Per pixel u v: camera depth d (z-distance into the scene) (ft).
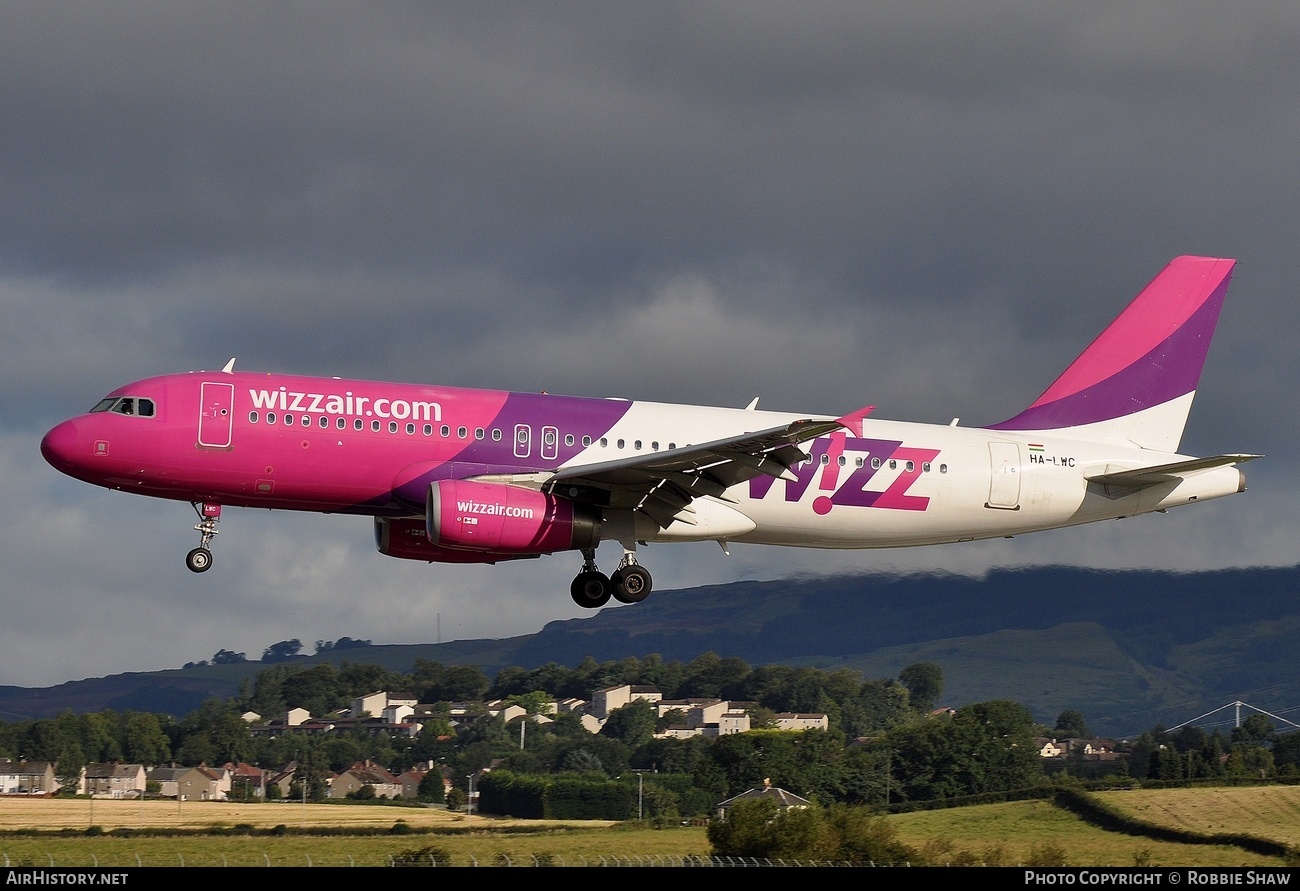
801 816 268.82
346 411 345.10
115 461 335.47
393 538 376.27
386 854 265.34
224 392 341.21
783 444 333.62
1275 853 284.61
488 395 359.05
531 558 386.32
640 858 248.93
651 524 364.17
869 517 380.17
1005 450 391.24
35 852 264.93
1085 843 303.68
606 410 363.56
